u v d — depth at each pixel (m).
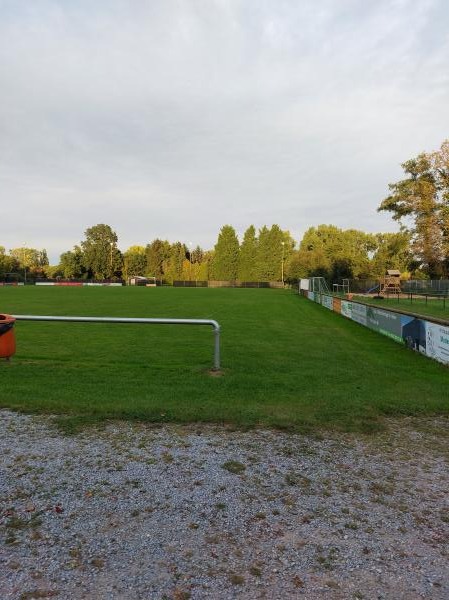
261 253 103.31
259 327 17.72
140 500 3.54
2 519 3.25
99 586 2.54
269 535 3.08
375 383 8.27
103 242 121.44
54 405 6.09
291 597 2.48
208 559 2.80
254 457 4.48
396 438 5.22
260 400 6.79
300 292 51.69
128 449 4.62
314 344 13.40
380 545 2.99
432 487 3.92
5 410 5.94
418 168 46.16
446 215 44.06
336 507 3.49
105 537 3.03
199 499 3.57
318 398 6.95
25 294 42.75
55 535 3.05
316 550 2.92
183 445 4.77
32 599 2.44
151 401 6.46
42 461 4.29
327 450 4.75
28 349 11.33
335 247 80.25
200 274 112.44
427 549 2.96
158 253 120.94
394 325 14.16
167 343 12.84
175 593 2.50
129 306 27.53
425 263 51.59
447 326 10.09
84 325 16.89
